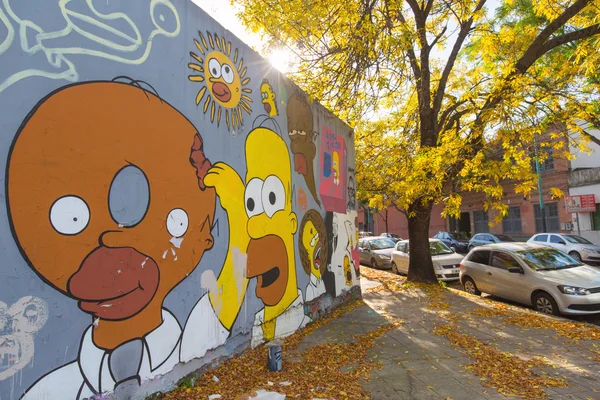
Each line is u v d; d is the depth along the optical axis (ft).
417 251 37.37
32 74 9.41
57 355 9.48
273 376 14.69
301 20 22.06
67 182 10.00
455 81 41.09
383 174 40.01
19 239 8.87
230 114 16.89
